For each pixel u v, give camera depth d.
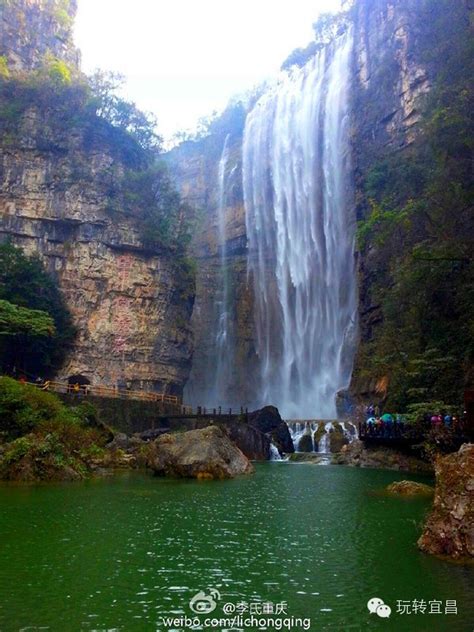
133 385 45.72
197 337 61.03
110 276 46.16
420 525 11.27
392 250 35.78
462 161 25.47
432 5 37.72
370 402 36.38
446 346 25.80
